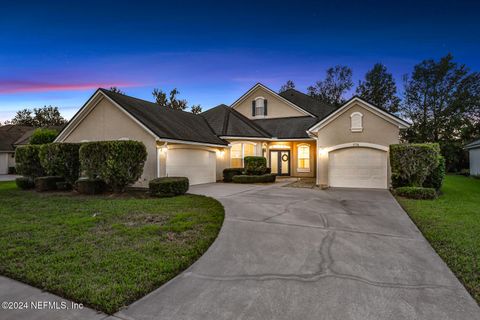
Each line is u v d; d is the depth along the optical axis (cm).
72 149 1216
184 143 1345
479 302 297
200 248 466
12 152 2873
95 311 283
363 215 715
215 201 912
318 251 457
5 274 369
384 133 1288
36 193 1184
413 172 1066
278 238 525
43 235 539
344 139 1352
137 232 554
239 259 424
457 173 2541
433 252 451
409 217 695
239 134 1742
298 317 270
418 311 280
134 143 1074
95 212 754
